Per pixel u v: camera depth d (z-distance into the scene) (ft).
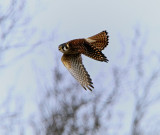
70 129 74.38
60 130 73.61
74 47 58.03
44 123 72.59
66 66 59.00
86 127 74.84
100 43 58.75
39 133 71.15
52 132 72.84
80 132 74.64
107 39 58.59
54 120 73.46
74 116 75.05
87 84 57.77
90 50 57.11
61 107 75.05
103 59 56.54
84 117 75.15
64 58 59.06
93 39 58.70
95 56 56.90
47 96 74.69
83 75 58.03
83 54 57.67
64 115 74.69
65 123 74.43
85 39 58.23
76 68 58.39
